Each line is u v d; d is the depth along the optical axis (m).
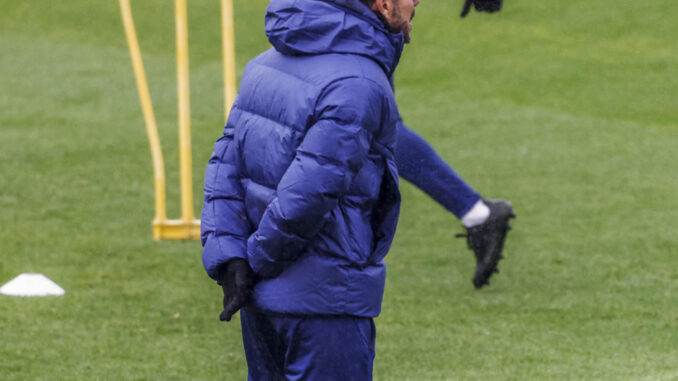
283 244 9.69
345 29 9.80
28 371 15.91
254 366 10.96
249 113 10.49
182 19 23.81
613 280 21.86
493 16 54.12
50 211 27.09
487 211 19.97
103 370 16.12
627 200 28.75
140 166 32.41
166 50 50.97
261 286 10.19
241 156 10.57
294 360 10.30
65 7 57.56
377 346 17.72
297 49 9.97
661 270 22.56
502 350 17.50
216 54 50.00
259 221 10.33
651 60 46.84
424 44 49.97
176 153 34.19
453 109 40.47
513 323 19.08
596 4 55.22
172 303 20.00
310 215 9.47
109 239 24.62
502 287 21.44
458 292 21.11
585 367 16.53
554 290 21.19
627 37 50.44
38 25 54.84
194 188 30.25
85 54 49.56
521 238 25.25
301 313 9.97
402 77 45.56
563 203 28.48
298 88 9.82
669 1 54.84
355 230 9.97
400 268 22.86
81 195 28.81
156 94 42.78
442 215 27.62
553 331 18.61
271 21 10.10
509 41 50.31
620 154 34.16
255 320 10.75
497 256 20.19
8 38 52.44
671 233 25.50
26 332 17.88
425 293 21.02
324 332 10.06
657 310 19.78
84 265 22.48
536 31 51.78
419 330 18.64
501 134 36.78
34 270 22.02
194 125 38.06
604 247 24.39
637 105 41.06
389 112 9.81
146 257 23.22
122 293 20.53
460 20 53.53
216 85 44.56
